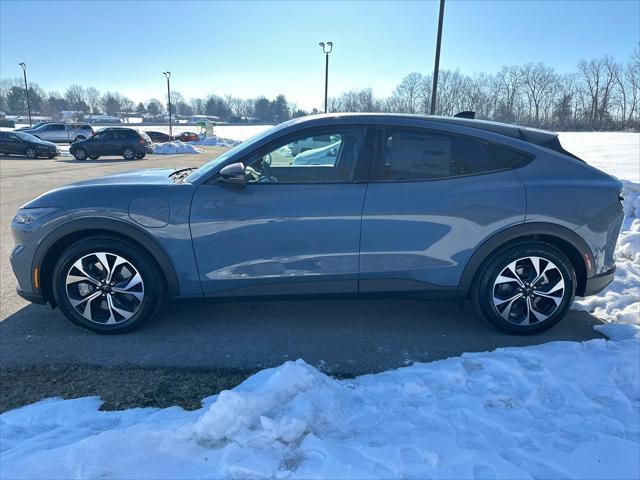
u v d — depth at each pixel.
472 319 3.98
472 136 3.50
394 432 2.36
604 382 2.85
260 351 3.39
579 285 3.70
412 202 3.40
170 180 3.75
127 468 2.09
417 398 2.69
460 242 3.45
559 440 2.35
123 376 3.04
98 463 2.10
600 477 2.11
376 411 2.54
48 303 3.96
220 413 2.32
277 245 3.41
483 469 2.12
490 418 2.49
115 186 3.48
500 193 3.43
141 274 3.49
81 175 15.63
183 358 3.28
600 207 3.51
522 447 2.29
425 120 3.53
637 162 18.25
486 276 3.54
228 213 3.38
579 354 3.15
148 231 3.39
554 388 2.79
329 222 3.38
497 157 3.51
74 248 3.45
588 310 4.13
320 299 3.56
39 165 20.19
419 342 3.55
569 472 2.14
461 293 3.56
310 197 3.38
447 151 3.48
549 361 3.07
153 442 2.23
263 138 3.51
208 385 2.95
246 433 2.28
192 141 47.41
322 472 2.06
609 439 2.34
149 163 22.22
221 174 3.28
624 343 3.32
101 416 2.56
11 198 10.34
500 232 3.46
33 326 3.78
